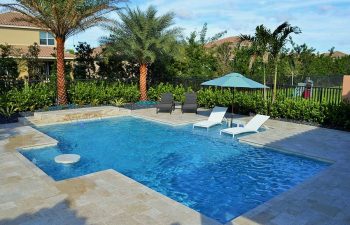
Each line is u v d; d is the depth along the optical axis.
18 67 22.98
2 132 11.87
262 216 5.57
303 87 17.89
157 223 5.24
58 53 16.58
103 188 6.68
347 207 5.95
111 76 23.30
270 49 15.86
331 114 13.37
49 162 9.21
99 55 23.27
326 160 9.09
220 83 12.66
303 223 5.33
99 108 16.23
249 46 18.58
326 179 7.41
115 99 19.11
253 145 11.01
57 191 6.49
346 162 8.73
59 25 15.90
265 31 15.59
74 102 17.89
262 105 15.95
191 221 5.32
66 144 11.17
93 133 12.87
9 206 5.79
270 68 23.09
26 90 15.81
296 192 6.65
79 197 6.21
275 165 9.16
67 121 14.75
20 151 9.93
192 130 13.39
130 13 19.42
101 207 5.80
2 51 23.92
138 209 5.74
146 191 6.55
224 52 26.52
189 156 10.02
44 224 5.17
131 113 16.69
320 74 34.56
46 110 15.63
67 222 5.25
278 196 6.45
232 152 10.39
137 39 19.52
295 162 9.38
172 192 7.39
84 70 23.08
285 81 24.50
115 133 12.91
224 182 7.99
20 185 6.77
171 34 19.81
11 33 31.08
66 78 19.84
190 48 26.34
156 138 12.16
